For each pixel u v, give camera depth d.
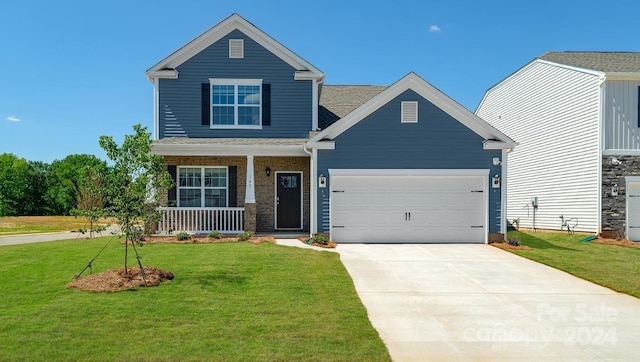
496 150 15.01
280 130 17.30
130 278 8.58
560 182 18.70
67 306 6.94
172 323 6.24
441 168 14.97
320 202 14.95
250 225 15.58
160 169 9.18
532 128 20.83
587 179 17.05
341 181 15.05
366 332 6.03
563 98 18.55
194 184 16.86
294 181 17.19
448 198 15.11
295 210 17.14
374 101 14.95
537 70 20.45
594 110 16.70
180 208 15.63
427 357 5.35
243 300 7.43
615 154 16.41
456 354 5.45
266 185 17.03
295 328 6.11
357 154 14.98
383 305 7.52
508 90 23.09
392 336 6.04
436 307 7.45
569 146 18.14
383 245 14.43
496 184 14.98
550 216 19.34
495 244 14.48
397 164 15.01
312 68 17.27
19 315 6.51
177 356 5.13
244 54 17.28
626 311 7.33
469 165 14.98
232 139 16.92
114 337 5.69
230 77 17.20
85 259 10.94
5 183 49.62
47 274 9.24
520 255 12.57
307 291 8.10
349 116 14.93
